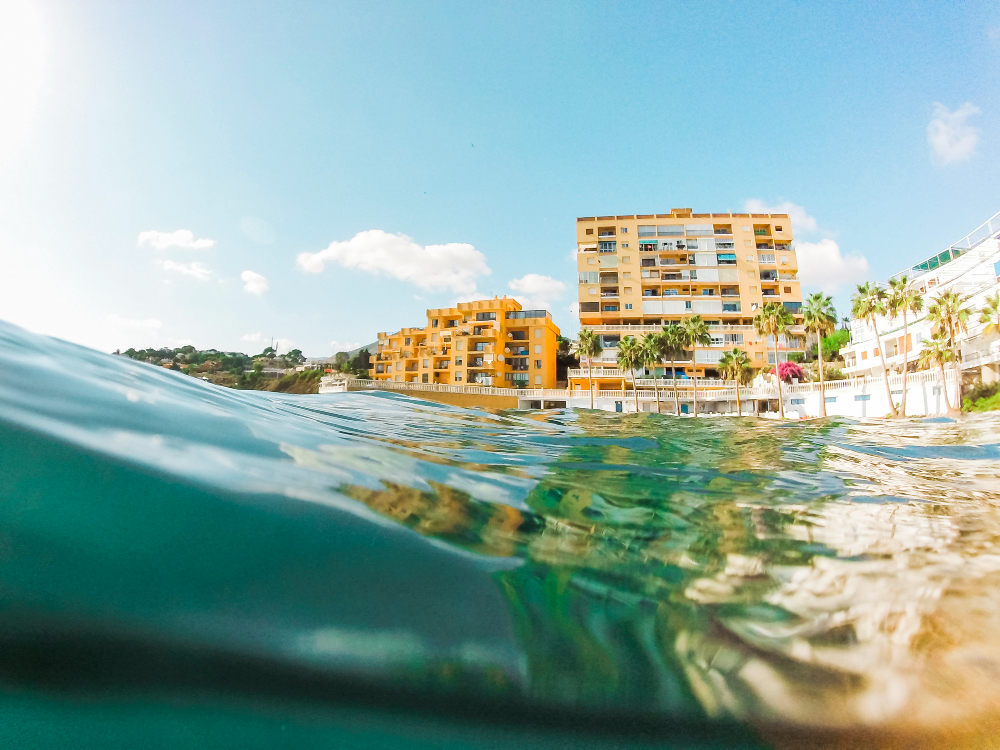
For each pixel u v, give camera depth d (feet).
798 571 5.46
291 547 4.15
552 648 3.62
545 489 8.29
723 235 173.99
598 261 175.83
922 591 5.08
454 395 127.34
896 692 3.52
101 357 9.14
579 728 2.98
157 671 2.87
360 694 2.98
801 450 16.38
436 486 7.16
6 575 3.09
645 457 13.30
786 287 169.48
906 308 100.12
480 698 3.08
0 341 7.33
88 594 3.13
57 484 3.98
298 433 8.65
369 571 4.12
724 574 5.24
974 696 3.56
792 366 127.54
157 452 5.21
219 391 11.57
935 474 12.62
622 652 3.69
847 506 8.68
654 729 3.01
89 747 2.50
